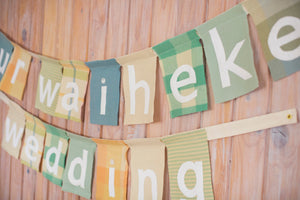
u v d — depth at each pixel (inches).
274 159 31.6
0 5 59.6
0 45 58.7
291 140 30.5
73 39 49.3
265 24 30.2
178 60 36.8
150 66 39.4
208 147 35.8
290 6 28.8
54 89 49.9
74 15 49.1
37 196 54.8
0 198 61.7
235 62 32.3
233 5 33.8
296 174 30.2
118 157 43.2
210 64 34.1
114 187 43.4
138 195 40.7
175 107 37.4
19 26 56.7
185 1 37.7
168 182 39.4
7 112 60.1
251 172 33.0
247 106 33.3
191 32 34.6
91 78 45.4
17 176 58.4
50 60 49.4
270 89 31.7
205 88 34.9
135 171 41.1
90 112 45.9
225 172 34.8
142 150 40.6
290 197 30.5
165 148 39.3
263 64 32.0
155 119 40.6
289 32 29.1
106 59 44.5
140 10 41.9
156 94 40.3
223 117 34.9
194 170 36.1
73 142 48.1
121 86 43.3
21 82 55.2
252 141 32.9
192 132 35.8
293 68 29.2
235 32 32.0
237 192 34.0
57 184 49.9
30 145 54.9
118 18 44.1
